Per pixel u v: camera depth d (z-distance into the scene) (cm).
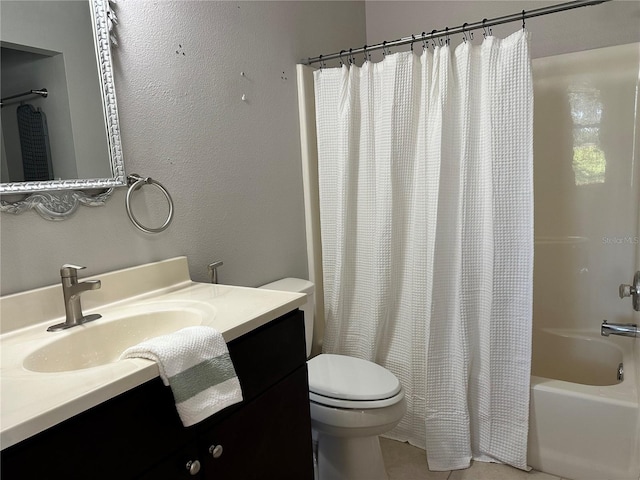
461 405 177
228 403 92
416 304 185
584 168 213
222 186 165
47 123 115
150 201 139
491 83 160
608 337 212
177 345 87
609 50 203
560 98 214
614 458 158
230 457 103
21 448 66
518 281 166
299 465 127
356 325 205
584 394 162
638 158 198
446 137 169
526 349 167
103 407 77
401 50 258
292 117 200
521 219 163
